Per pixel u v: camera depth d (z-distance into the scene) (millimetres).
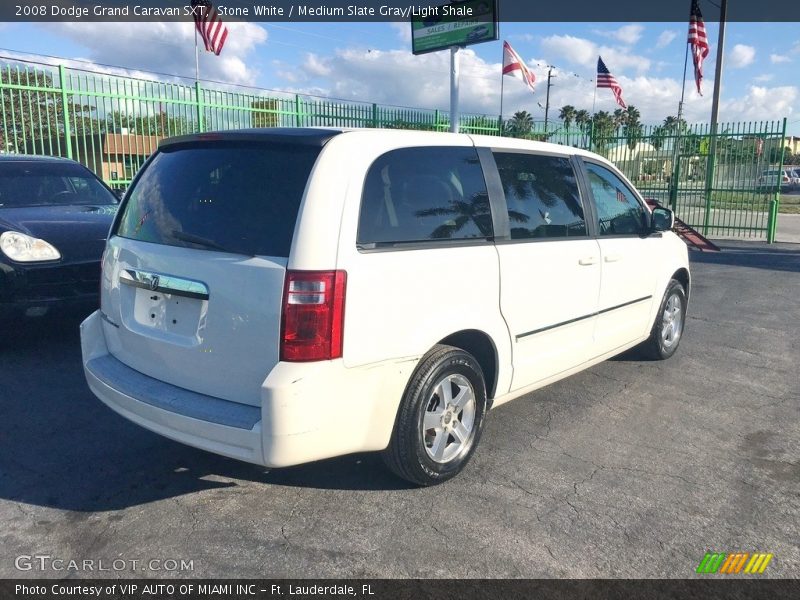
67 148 11242
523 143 4418
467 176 3875
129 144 12070
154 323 3473
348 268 3094
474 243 3793
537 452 4211
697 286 10578
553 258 4312
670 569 3020
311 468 3908
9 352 5941
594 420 4773
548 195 4461
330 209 3100
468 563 3027
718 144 17906
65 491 3600
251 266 3055
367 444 3316
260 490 3648
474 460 4074
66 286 5656
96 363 3801
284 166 3248
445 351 3590
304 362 2992
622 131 19438
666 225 5500
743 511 3535
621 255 5066
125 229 3822
